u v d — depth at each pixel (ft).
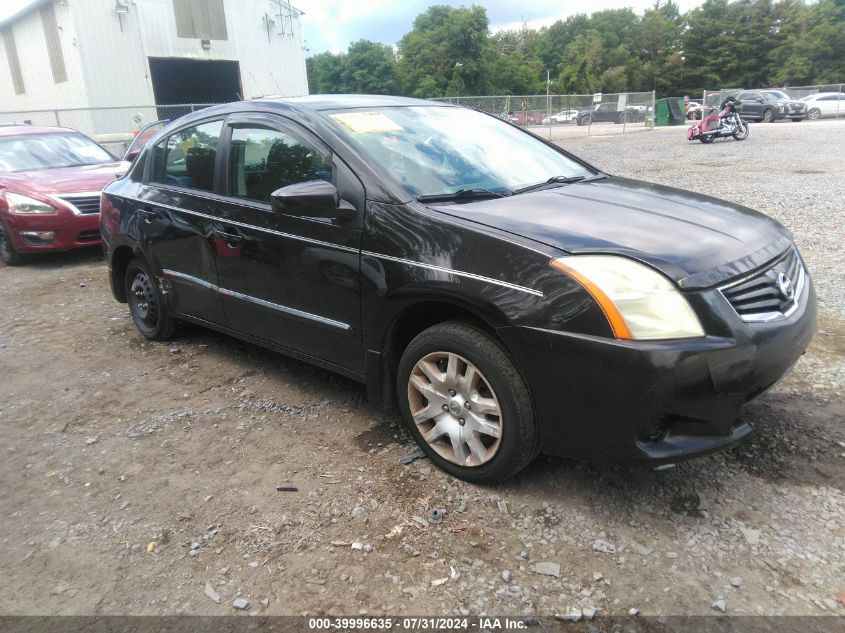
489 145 12.52
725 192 34.68
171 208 13.97
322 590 7.64
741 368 7.84
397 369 10.57
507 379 8.64
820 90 121.70
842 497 8.91
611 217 9.47
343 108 11.96
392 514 8.96
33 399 13.32
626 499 9.07
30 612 7.50
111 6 80.33
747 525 8.45
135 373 14.43
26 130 30.86
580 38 295.89
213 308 13.60
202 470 10.33
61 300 20.93
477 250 8.78
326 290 10.75
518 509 8.95
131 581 7.93
